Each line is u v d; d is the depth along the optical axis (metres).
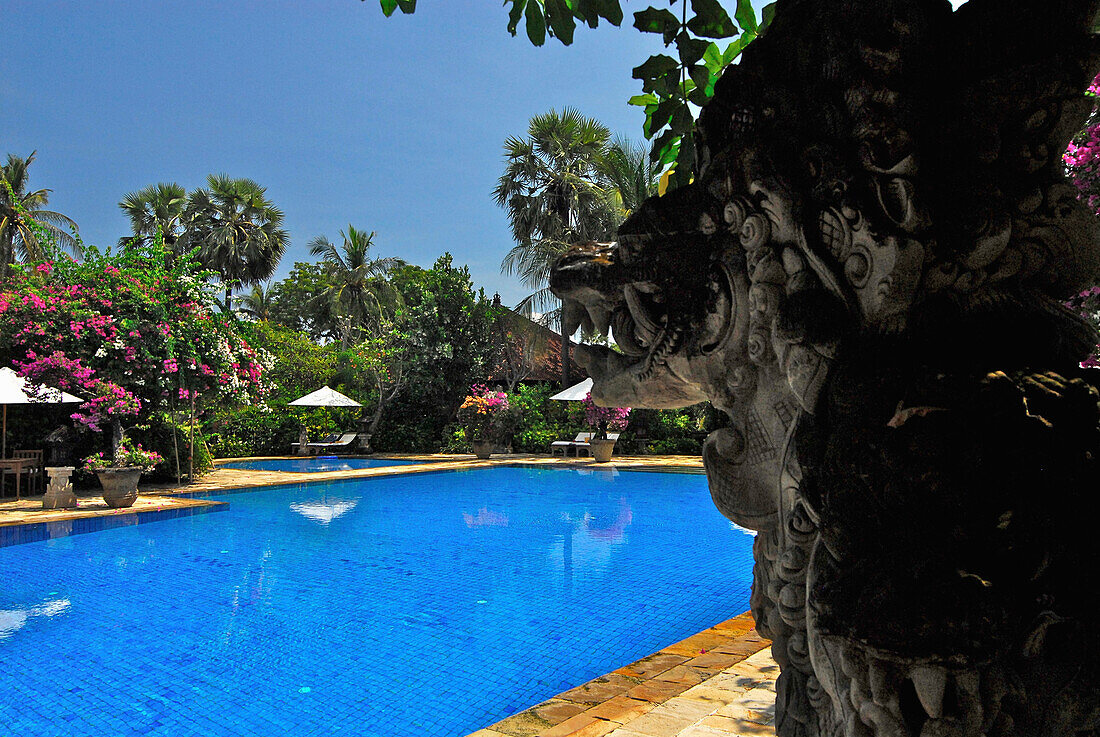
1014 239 1.05
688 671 3.81
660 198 1.41
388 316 34.09
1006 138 1.05
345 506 12.59
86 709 4.20
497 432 21.75
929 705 0.82
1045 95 1.03
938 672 0.82
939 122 1.05
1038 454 0.88
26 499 11.63
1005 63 1.06
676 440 22.09
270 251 39.25
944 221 1.03
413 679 4.69
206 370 13.05
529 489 14.92
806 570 1.13
